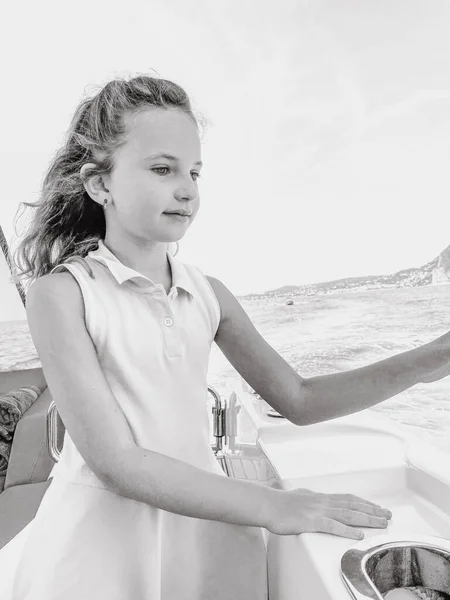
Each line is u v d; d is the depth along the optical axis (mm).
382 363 629
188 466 458
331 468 540
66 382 479
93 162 572
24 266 734
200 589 536
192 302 611
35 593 501
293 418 640
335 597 307
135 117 522
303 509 432
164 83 565
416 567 369
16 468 1735
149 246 585
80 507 522
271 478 577
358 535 402
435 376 621
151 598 518
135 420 535
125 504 523
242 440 795
